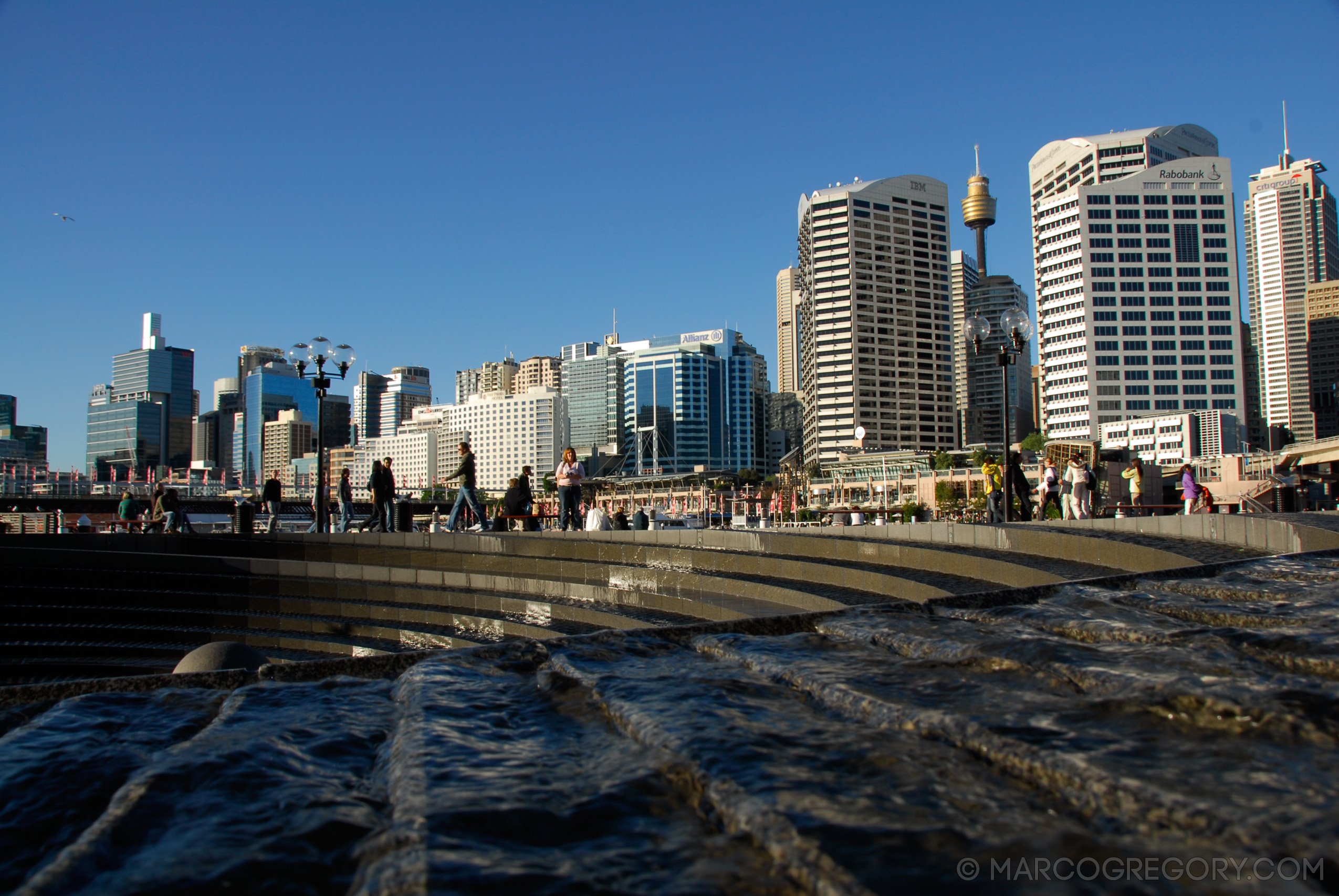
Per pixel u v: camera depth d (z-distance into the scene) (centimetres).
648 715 308
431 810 220
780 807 215
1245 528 1088
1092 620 474
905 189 17750
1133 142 17500
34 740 311
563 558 1722
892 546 1319
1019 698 317
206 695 382
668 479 10938
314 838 216
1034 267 15888
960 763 253
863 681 348
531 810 222
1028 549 1245
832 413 17012
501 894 173
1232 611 491
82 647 1631
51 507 6375
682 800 232
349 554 1948
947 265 18012
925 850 189
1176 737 263
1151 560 1058
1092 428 14662
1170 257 14962
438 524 3222
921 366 17450
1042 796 227
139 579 1894
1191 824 198
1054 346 15338
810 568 1332
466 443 2125
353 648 1520
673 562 1580
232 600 1827
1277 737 262
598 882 180
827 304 17238
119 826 223
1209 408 14650
